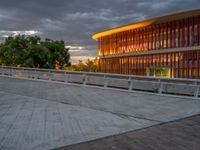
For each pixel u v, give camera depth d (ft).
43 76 70.59
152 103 33.04
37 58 104.47
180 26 174.29
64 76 63.10
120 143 15.99
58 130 18.97
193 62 164.25
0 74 92.38
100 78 53.93
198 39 161.48
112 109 28.27
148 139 16.93
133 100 35.70
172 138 17.21
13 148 14.87
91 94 42.11
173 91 43.16
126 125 20.92
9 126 20.07
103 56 249.55
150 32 197.36
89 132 18.52
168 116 24.79
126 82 49.90
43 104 31.19
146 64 200.03
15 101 33.50
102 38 253.65
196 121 22.85
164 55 185.88
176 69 175.63
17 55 105.50
